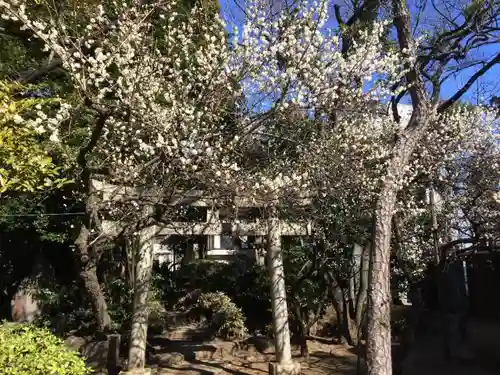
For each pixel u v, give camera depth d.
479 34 5.53
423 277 7.69
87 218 6.17
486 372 6.38
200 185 5.93
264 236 7.73
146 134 5.71
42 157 4.13
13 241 10.02
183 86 5.64
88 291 6.74
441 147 8.03
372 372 3.86
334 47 5.77
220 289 11.79
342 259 9.03
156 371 7.40
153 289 10.16
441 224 8.28
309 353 8.52
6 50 6.68
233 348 8.83
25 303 9.55
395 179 4.40
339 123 6.59
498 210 8.17
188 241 12.06
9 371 3.60
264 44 5.23
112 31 6.01
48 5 5.57
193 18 6.43
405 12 5.09
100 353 7.06
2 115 3.87
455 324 7.58
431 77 5.39
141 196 5.63
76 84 4.80
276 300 7.21
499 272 7.18
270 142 6.67
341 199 7.15
